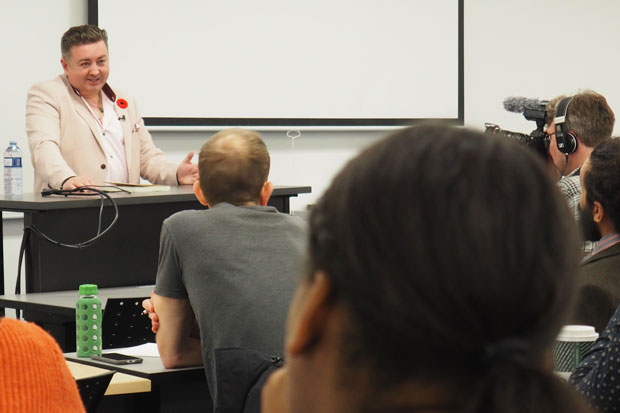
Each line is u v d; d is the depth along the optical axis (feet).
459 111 22.62
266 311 7.29
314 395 1.41
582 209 6.73
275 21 20.21
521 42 23.59
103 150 14.23
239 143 7.73
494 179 1.30
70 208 11.39
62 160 13.30
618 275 6.49
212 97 19.53
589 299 6.46
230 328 7.27
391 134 1.40
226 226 7.52
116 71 18.39
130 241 11.95
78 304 8.21
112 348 8.85
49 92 13.94
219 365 6.95
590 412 1.29
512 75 23.52
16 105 17.30
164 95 18.97
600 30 24.66
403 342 1.30
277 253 7.48
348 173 1.37
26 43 17.39
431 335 1.28
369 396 1.34
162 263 7.76
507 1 23.34
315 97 20.83
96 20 18.08
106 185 12.87
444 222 1.27
